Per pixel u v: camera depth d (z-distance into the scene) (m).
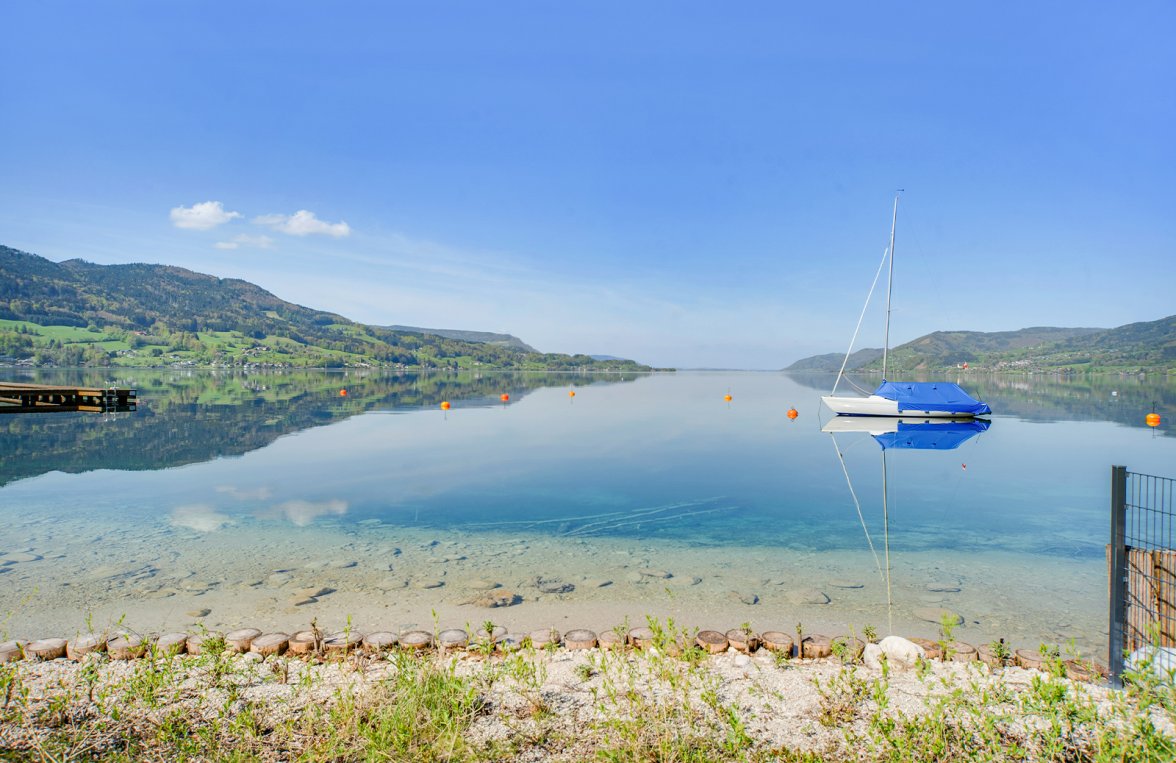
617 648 6.07
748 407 48.94
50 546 10.76
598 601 8.34
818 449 24.64
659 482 17.50
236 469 19.30
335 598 8.33
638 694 5.00
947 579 9.33
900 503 14.93
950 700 4.59
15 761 3.98
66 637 6.98
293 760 4.04
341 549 10.79
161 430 29.78
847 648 6.14
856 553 10.77
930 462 21.42
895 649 5.81
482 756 4.07
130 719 4.59
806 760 3.99
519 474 18.70
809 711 4.76
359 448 24.34
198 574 9.30
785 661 5.81
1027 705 4.45
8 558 10.03
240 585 8.82
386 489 16.30
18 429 29.89
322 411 41.62
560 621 7.59
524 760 4.04
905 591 8.80
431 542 11.35
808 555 10.62
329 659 5.86
